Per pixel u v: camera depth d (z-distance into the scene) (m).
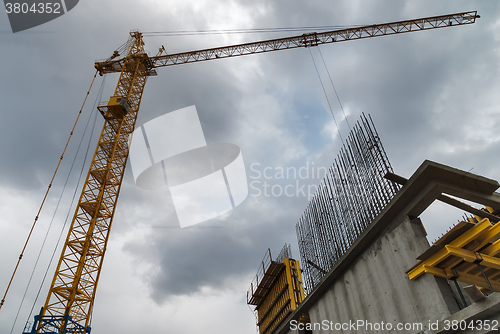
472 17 59.38
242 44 69.12
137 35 75.31
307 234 22.67
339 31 64.19
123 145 60.06
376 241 15.75
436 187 13.34
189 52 71.62
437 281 12.69
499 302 9.84
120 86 66.00
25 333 40.53
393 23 61.56
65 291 45.19
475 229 11.70
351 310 16.66
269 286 33.59
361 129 18.11
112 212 53.53
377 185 16.36
